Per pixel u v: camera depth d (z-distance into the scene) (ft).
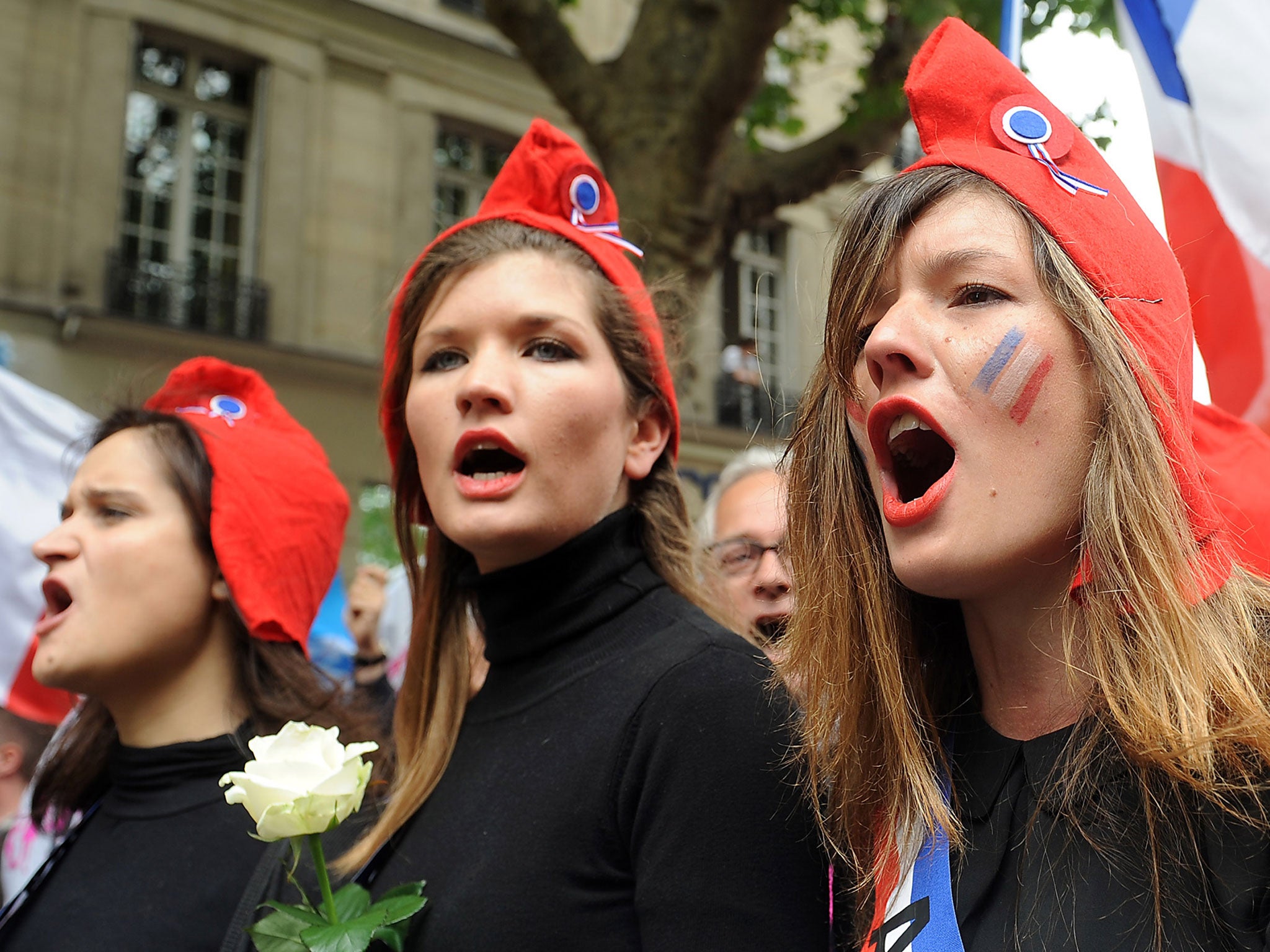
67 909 5.20
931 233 3.22
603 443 4.51
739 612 6.54
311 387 32.89
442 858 4.18
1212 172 6.20
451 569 5.18
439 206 36.29
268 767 3.84
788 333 22.35
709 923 3.56
